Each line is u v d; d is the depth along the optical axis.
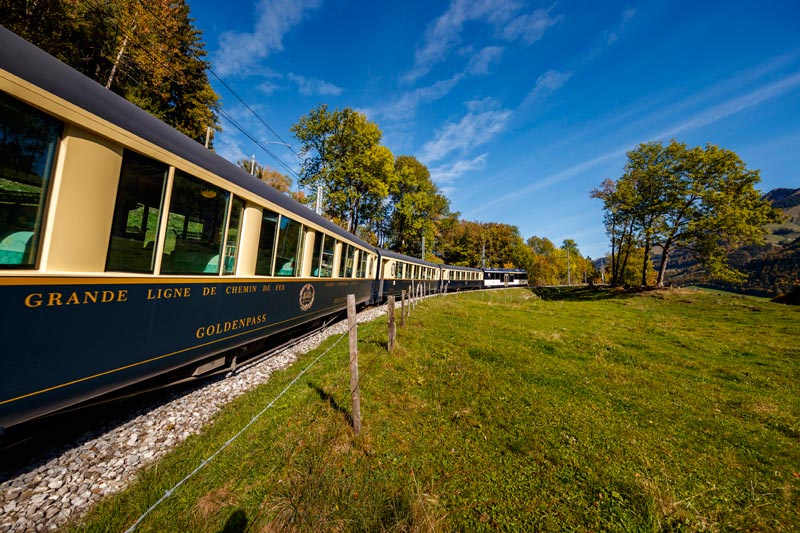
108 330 2.83
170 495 2.49
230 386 4.88
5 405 2.12
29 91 2.19
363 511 2.38
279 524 2.27
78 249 2.57
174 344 3.60
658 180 31.72
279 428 3.59
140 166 3.11
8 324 2.12
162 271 3.42
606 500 2.80
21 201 2.25
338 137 26.20
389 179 28.73
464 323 12.13
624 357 8.88
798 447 4.23
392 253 17.75
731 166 27.97
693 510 2.75
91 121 2.61
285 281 6.25
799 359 9.83
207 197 4.08
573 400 5.24
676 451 3.84
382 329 9.09
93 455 3.06
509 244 57.97
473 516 2.52
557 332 12.28
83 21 14.77
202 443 3.27
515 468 3.20
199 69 20.67
